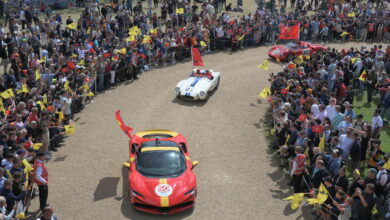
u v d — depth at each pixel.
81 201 12.75
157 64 28.27
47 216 9.05
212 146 16.95
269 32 34.47
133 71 25.16
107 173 14.55
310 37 35.44
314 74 20.06
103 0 40.53
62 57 21.73
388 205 10.79
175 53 29.14
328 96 17.88
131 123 18.95
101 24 30.02
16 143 13.46
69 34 27.92
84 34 28.30
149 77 25.77
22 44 24.12
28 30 26.62
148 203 11.74
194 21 35.56
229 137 17.88
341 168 11.55
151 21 33.97
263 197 13.31
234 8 42.66
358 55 24.36
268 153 16.50
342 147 14.19
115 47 26.05
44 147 15.38
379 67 23.33
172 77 25.83
